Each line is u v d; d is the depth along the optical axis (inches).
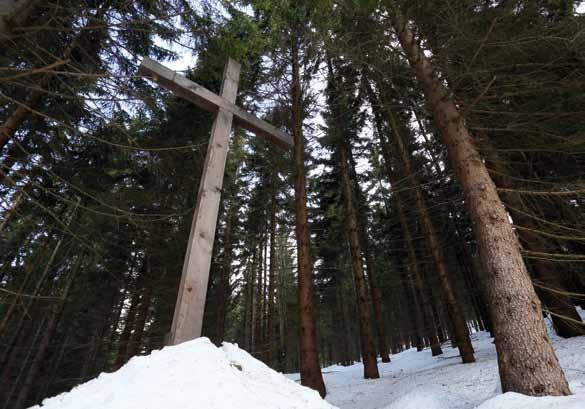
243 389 82.7
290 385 100.4
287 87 365.7
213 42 204.1
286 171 379.9
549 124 194.9
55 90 223.6
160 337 415.5
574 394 111.1
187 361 87.7
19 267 421.7
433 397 181.9
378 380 362.3
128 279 401.4
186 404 71.1
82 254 404.2
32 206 287.1
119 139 284.7
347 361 885.8
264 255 825.5
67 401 81.7
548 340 124.9
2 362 427.8
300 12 272.2
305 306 265.6
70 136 276.2
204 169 133.5
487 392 175.6
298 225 299.9
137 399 72.4
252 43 228.7
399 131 427.8
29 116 225.1
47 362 501.7
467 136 180.9
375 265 739.4
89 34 216.1
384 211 697.6
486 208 156.0
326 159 563.2
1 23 128.7
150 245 330.0
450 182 402.6
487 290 145.2
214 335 541.6
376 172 595.2
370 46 223.6
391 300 880.9
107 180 338.0
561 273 294.5
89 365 532.4
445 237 562.3
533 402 105.8
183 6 193.3
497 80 189.0
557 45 172.4
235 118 154.9
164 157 291.9
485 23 172.7
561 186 180.1
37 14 177.9
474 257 592.1
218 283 600.7
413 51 206.7
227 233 641.6
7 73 185.3
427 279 653.9
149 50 265.6
